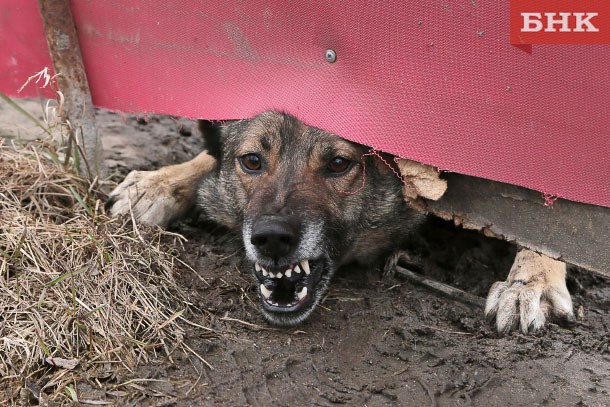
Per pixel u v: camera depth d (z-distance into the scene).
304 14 0.94
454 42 0.90
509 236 0.96
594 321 1.01
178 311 0.97
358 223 1.06
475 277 1.09
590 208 0.91
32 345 0.90
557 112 0.89
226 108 0.99
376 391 0.90
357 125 0.94
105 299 0.95
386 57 0.92
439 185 0.95
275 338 0.96
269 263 0.98
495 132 0.91
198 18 0.99
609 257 0.92
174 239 1.07
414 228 1.12
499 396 0.89
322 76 0.95
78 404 0.86
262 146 1.03
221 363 0.92
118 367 0.90
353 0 0.92
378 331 0.97
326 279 1.03
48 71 1.14
